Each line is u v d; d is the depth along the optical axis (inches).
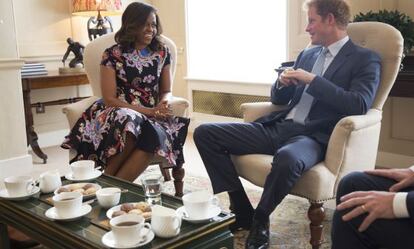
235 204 89.4
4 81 131.4
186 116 108.6
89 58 110.0
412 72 105.7
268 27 155.5
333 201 104.9
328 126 84.4
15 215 63.1
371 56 83.7
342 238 54.9
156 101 106.7
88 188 67.7
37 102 158.4
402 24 109.4
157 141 94.3
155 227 52.5
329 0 84.3
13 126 134.4
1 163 132.3
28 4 157.2
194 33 179.2
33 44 159.5
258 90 157.4
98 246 50.7
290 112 91.7
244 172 85.7
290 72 84.0
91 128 98.6
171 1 182.9
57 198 60.4
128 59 101.4
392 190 56.1
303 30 139.8
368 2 124.0
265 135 88.4
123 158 95.3
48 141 168.7
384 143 129.3
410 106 122.5
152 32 102.3
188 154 150.3
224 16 167.9
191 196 58.8
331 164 78.0
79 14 164.7
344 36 86.5
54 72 156.5
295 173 74.5
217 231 56.2
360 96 79.5
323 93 80.4
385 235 50.6
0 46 129.5
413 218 48.9
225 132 87.0
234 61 168.1
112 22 180.9
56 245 56.6
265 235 77.1
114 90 100.7
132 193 68.3
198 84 178.7
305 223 92.7
